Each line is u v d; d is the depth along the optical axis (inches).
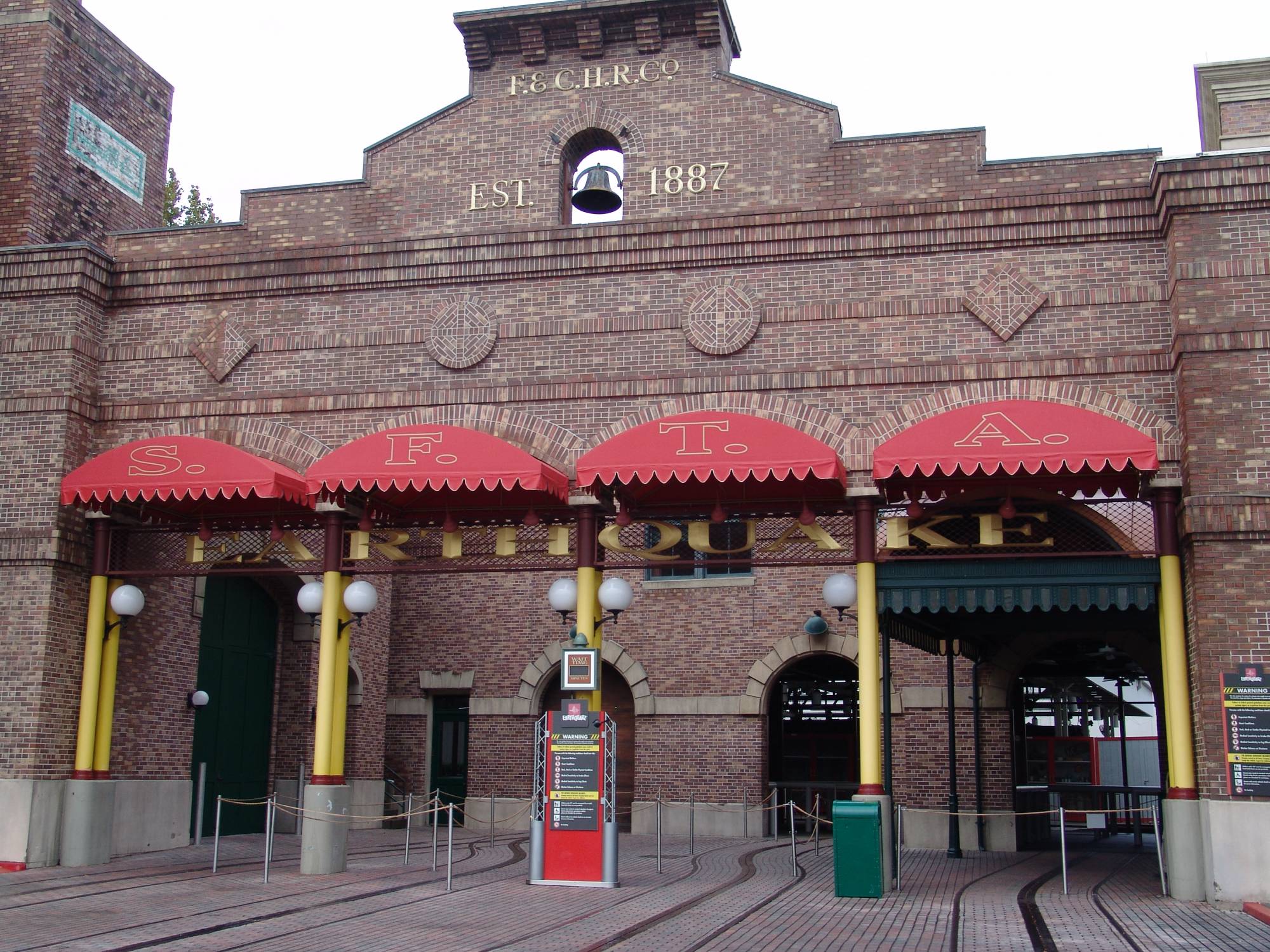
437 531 761.6
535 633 1003.3
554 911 506.9
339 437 696.4
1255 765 537.3
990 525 597.3
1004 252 642.8
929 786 861.8
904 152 666.2
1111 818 946.7
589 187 700.7
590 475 589.6
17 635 671.8
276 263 719.1
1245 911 516.7
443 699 1037.8
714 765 935.0
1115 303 624.4
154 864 671.8
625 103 704.4
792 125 681.6
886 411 637.9
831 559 621.0
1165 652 567.2
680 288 675.4
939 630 745.6
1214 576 559.5
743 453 581.0
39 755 659.4
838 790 941.8
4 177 761.6
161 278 730.8
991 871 689.6
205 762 820.0
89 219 809.5
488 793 986.1
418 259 703.7
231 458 635.5
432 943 433.1
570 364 678.5
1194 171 599.2
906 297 648.4
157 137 890.7
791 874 655.8
